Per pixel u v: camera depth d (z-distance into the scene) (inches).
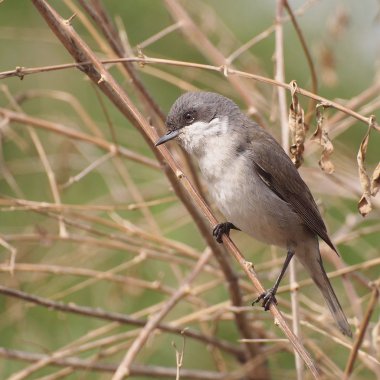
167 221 506.3
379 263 386.9
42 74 518.3
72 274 413.7
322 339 475.2
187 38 466.0
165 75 486.0
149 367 425.7
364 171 283.7
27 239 422.0
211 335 432.1
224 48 508.7
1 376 456.4
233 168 349.4
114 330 489.7
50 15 318.0
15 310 455.2
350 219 474.3
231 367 492.4
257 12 557.3
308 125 363.9
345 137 541.3
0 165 454.9
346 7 489.4
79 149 462.3
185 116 362.9
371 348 365.4
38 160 495.2
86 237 438.0
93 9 368.8
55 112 509.4
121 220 422.3
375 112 540.4
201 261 404.5
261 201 349.4
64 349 418.6
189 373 427.5
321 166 296.8
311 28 555.2
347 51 539.5
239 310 388.2
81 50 327.3
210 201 448.5
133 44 535.2
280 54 391.9
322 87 538.0
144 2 543.5
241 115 364.5
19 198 439.8
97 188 508.7
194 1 495.5
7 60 516.4
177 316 492.4
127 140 523.8
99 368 412.2
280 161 352.5
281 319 292.5
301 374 343.9
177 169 301.6
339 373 393.1
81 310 388.8
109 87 343.6
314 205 361.7
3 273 462.9
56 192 402.0
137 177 520.7
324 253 425.1
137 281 421.7
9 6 520.1
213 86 507.5
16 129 504.7
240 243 511.5
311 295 487.8
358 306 385.4
